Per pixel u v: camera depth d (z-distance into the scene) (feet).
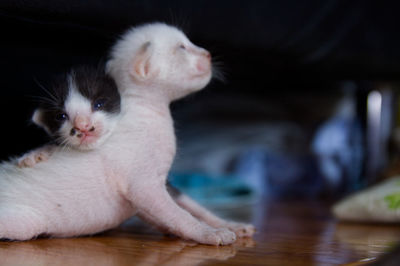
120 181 1.59
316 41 1.99
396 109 2.88
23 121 1.89
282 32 1.92
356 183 2.74
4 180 1.59
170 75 1.66
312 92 3.00
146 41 1.68
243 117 3.28
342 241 1.60
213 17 1.80
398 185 1.85
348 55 2.07
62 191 1.58
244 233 1.65
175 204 1.59
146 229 1.75
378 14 2.06
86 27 1.69
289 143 3.22
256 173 2.87
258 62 2.02
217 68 1.87
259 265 1.40
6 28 1.68
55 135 1.60
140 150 1.60
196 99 2.56
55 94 1.60
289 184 2.84
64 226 1.59
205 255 1.46
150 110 1.65
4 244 1.53
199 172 3.05
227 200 2.32
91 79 1.62
